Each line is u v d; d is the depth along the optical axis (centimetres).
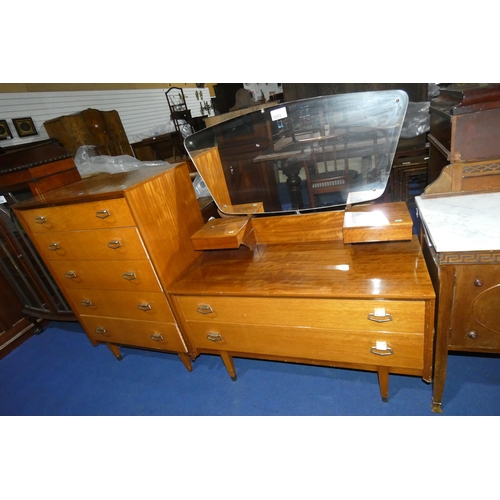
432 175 191
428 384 165
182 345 185
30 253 228
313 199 166
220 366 205
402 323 130
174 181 177
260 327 156
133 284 174
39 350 258
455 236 118
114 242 161
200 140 164
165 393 193
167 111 687
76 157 324
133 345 207
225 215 193
